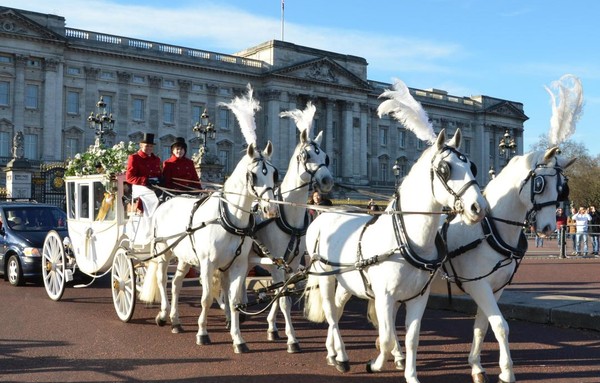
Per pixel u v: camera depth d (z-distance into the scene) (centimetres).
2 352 1055
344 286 912
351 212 947
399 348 973
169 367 964
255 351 1084
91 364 980
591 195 8869
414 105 838
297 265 1208
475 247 877
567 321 1310
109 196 1382
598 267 2639
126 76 7938
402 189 827
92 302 1595
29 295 1712
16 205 2114
